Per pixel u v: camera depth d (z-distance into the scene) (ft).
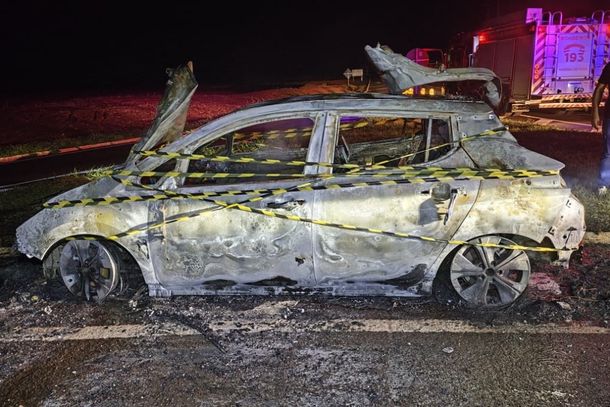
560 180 13.93
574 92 52.90
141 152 14.61
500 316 14.37
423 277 14.37
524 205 13.74
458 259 14.30
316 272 14.23
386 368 12.32
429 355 12.76
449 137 14.24
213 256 14.25
